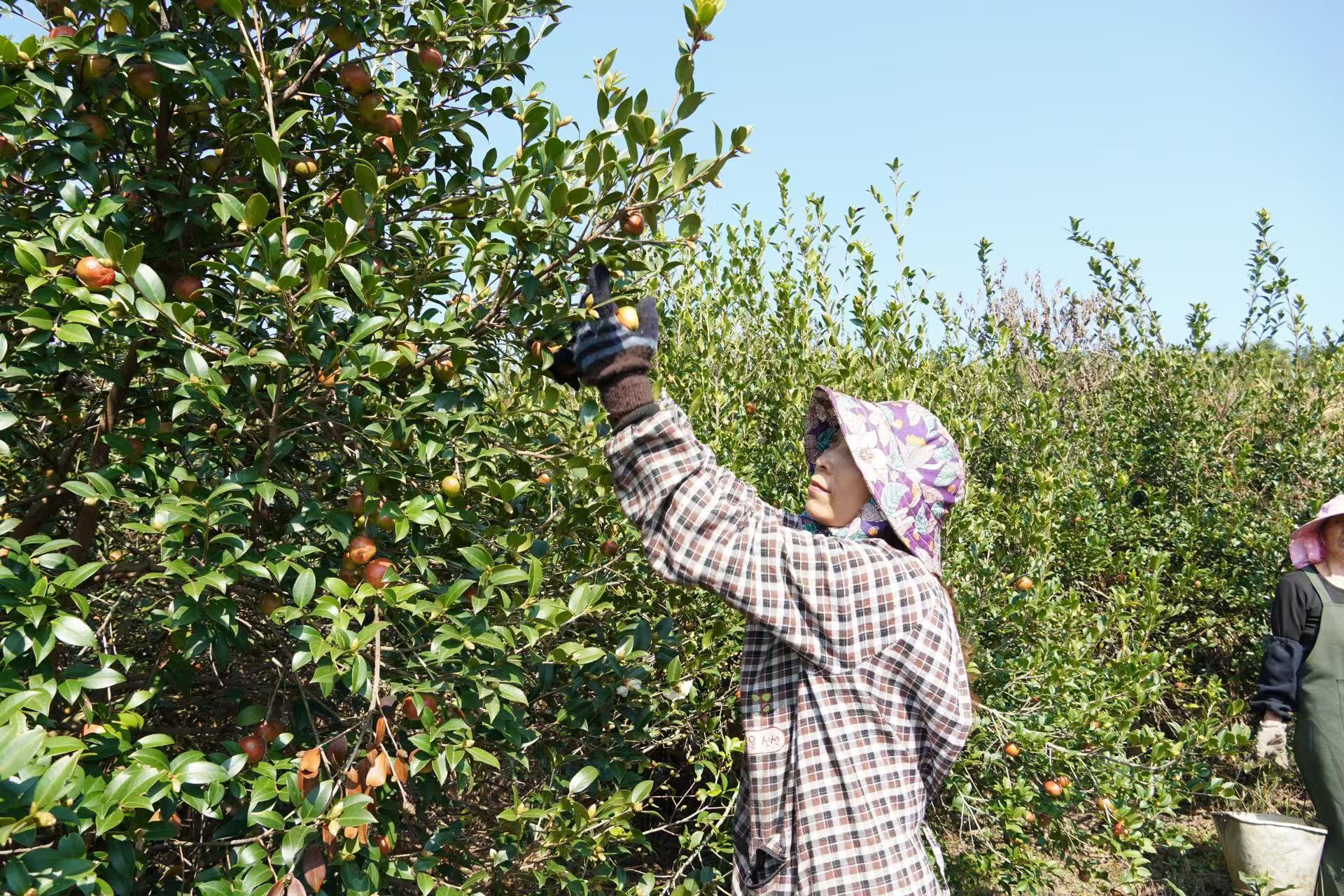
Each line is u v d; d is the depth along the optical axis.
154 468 1.59
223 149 1.81
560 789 2.25
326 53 1.91
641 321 1.60
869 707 1.51
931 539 1.64
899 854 1.48
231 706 2.26
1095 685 3.86
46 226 1.62
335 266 1.72
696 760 2.92
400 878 1.79
